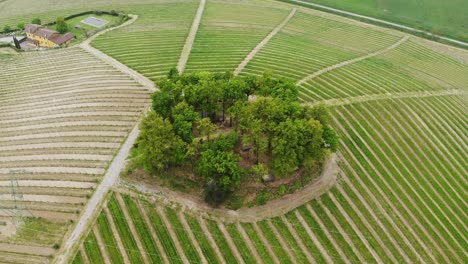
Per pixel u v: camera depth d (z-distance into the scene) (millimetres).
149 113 59219
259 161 58406
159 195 56344
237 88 63469
